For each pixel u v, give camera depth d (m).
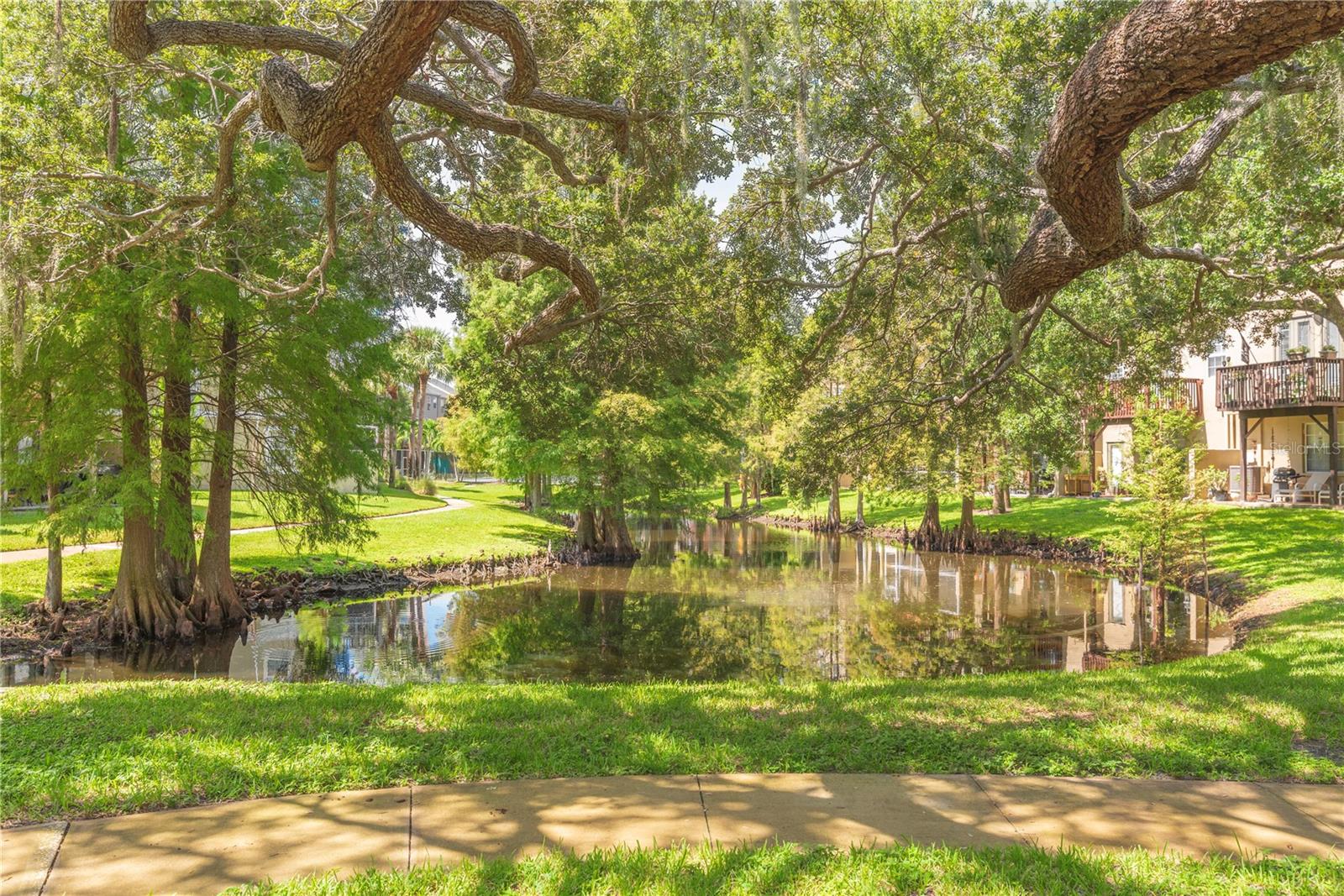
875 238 13.68
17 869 3.83
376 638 16.75
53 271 9.21
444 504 50.00
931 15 9.73
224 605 17.70
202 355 15.38
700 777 5.17
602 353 14.86
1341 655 8.82
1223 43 3.31
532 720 6.53
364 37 4.50
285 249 14.12
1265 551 20.19
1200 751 5.49
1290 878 3.66
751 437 42.97
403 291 14.95
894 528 42.38
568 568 29.25
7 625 15.96
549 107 7.37
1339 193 11.36
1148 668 9.23
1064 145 4.18
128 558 16.17
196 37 5.65
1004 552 31.72
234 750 5.57
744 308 12.59
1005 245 9.10
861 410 13.99
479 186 11.45
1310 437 27.06
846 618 18.77
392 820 4.45
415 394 70.44
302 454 18.44
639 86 9.45
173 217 8.77
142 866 3.87
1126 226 4.98
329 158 5.31
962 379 13.28
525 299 23.34
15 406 14.58
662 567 29.44
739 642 16.03
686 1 8.69
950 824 4.38
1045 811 4.56
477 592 23.38
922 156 10.16
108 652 15.27
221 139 7.50
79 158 9.66
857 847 4.02
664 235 12.69
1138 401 19.08
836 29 9.70
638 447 28.19
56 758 5.39
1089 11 8.69
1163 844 4.12
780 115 10.20
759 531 48.03
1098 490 38.53
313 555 25.94
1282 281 12.69
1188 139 12.43
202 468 34.75
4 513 26.55
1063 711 6.69
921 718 6.53
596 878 3.67
